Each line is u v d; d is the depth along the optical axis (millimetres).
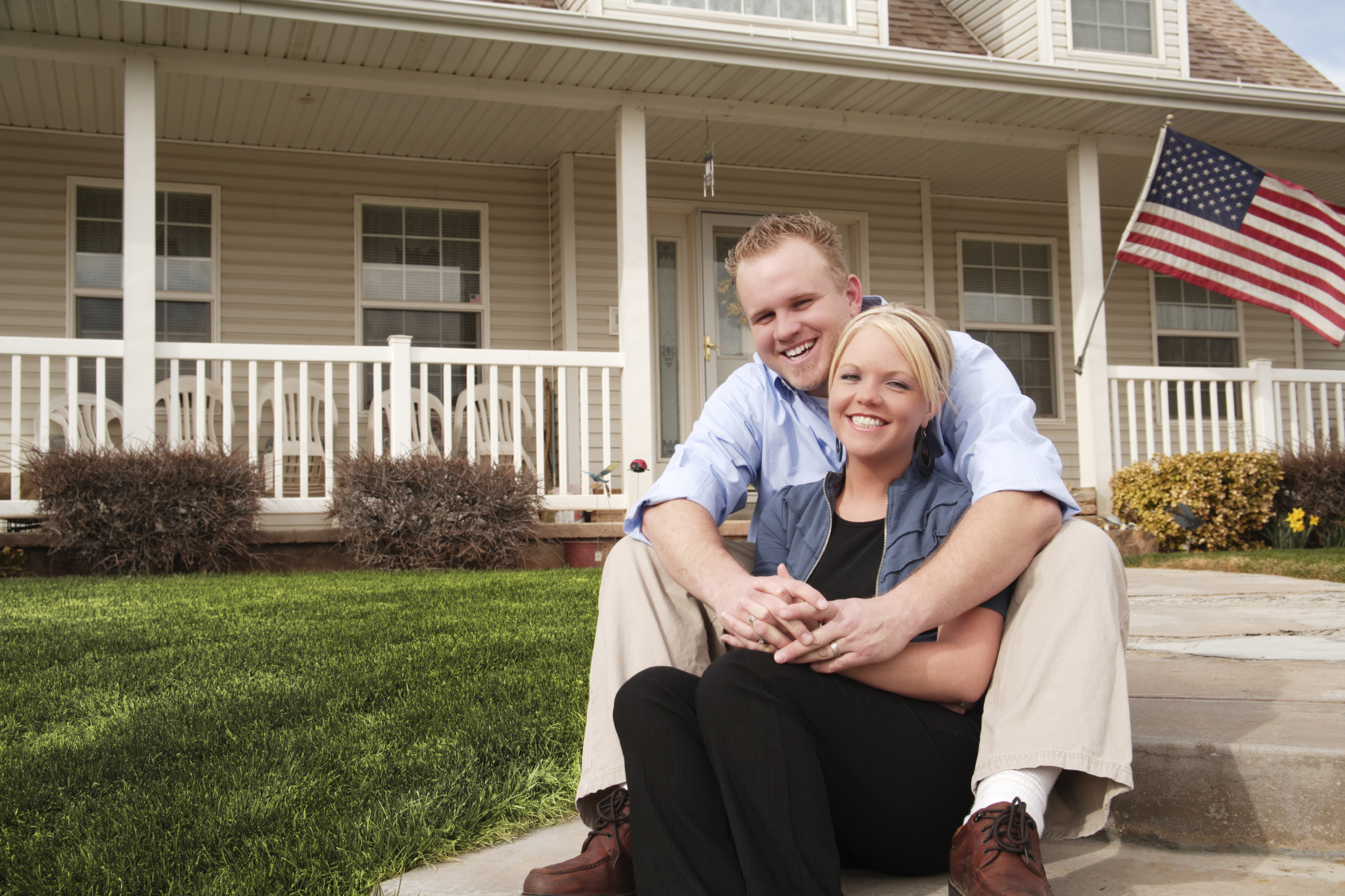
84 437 7105
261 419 8148
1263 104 8164
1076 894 1611
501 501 6285
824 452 2115
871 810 1576
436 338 8727
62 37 6238
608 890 1623
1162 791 1875
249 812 1961
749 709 1470
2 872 1725
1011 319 10383
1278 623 3451
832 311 2047
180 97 7344
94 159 7941
